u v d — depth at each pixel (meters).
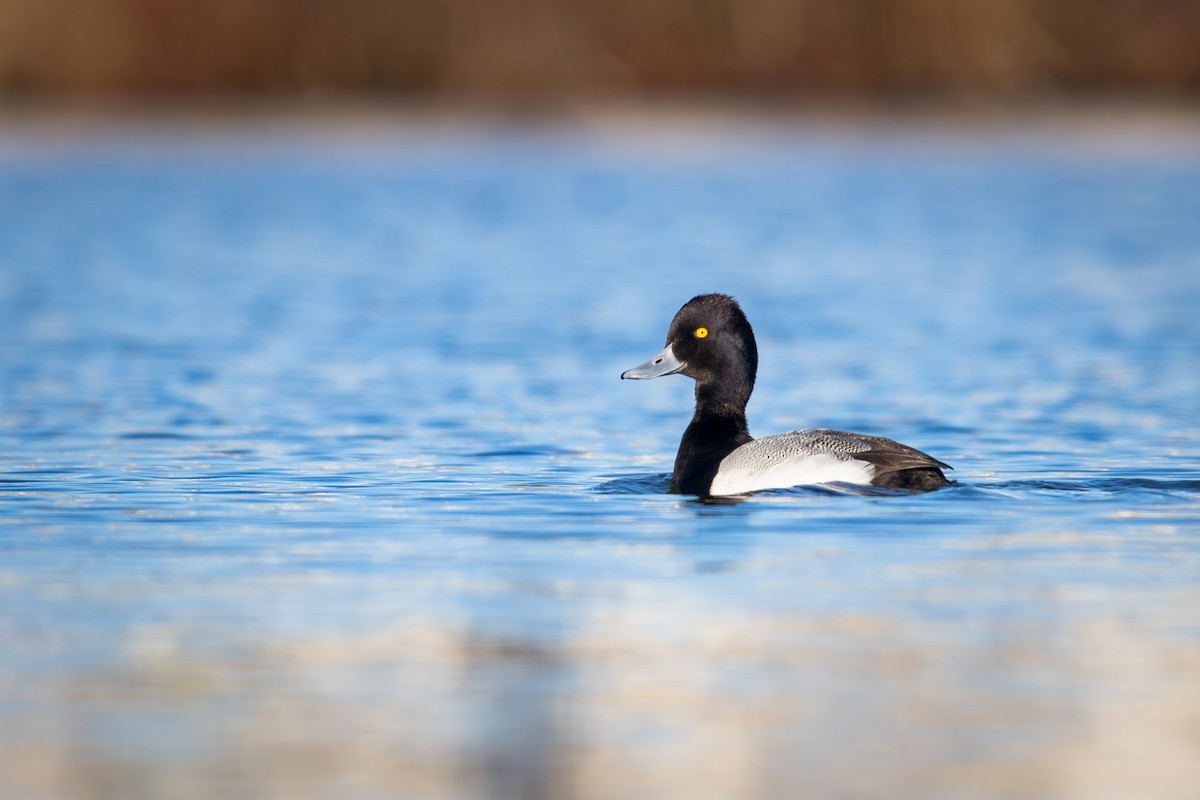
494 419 17.44
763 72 53.59
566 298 27.41
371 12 52.59
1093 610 10.04
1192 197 41.16
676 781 7.68
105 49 51.38
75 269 30.98
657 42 53.19
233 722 8.38
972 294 27.39
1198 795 7.54
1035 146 52.28
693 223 38.12
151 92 51.84
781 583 10.62
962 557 11.21
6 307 26.12
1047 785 7.64
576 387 19.59
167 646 9.47
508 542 11.74
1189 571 10.85
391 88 52.81
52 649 9.47
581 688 8.81
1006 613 9.99
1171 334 22.95
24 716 8.49
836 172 47.53
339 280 29.72
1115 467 14.46
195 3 51.88
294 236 36.25
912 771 7.79
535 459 15.18
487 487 13.75
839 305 26.30
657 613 10.01
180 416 17.41
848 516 12.35
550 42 53.09
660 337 23.47
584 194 43.69
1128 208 39.50
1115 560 11.12
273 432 16.52
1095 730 8.25
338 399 18.56
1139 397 18.34
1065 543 11.56
